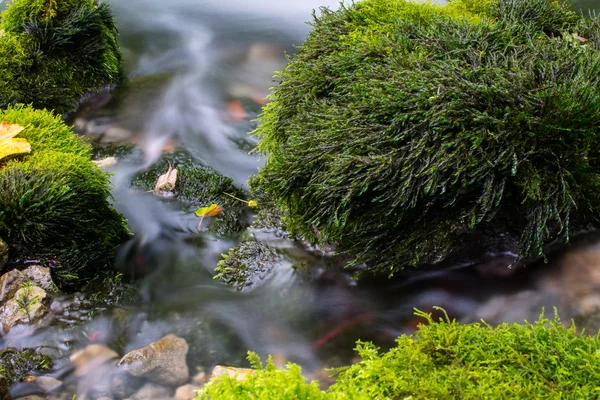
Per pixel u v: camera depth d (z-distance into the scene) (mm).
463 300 1290
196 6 2439
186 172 1525
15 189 1289
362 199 1279
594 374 1079
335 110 1333
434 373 1097
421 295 1302
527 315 1258
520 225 1291
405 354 1115
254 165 1580
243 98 1788
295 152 1316
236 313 1299
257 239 1387
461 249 1305
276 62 1952
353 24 1488
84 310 1289
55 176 1316
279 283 1333
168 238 1418
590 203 1275
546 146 1245
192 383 1216
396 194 1254
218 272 1360
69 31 1685
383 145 1272
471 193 1268
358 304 1301
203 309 1305
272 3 2436
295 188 1320
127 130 1668
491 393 1077
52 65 1675
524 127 1241
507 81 1270
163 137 1649
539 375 1088
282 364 1232
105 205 1366
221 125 1690
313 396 933
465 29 1398
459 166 1235
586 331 1220
